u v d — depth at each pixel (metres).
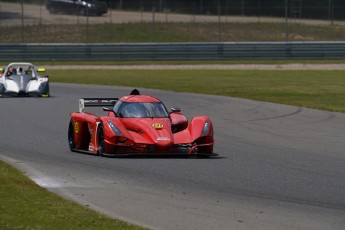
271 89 101.06
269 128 59.97
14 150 48.06
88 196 31.94
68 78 128.00
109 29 192.75
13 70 96.56
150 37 190.00
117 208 29.34
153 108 45.41
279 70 139.62
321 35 188.75
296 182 35.28
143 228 25.02
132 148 43.16
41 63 160.12
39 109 77.81
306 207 29.34
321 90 98.50
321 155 45.06
